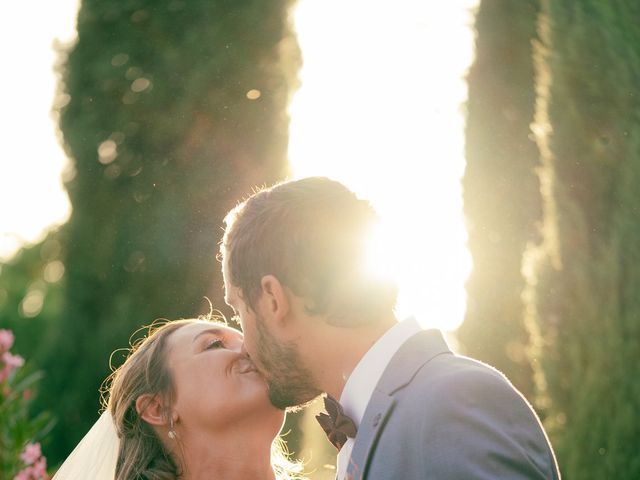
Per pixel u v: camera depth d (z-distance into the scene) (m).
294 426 6.30
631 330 4.35
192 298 6.44
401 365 2.43
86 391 6.71
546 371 4.56
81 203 6.75
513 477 2.14
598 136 4.55
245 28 6.66
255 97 6.62
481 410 2.24
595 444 4.35
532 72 6.68
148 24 6.72
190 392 3.14
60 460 6.75
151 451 3.20
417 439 2.26
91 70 6.77
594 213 4.52
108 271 6.61
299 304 2.50
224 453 3.13
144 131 6.64
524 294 5.17
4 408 4.09
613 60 4.57
